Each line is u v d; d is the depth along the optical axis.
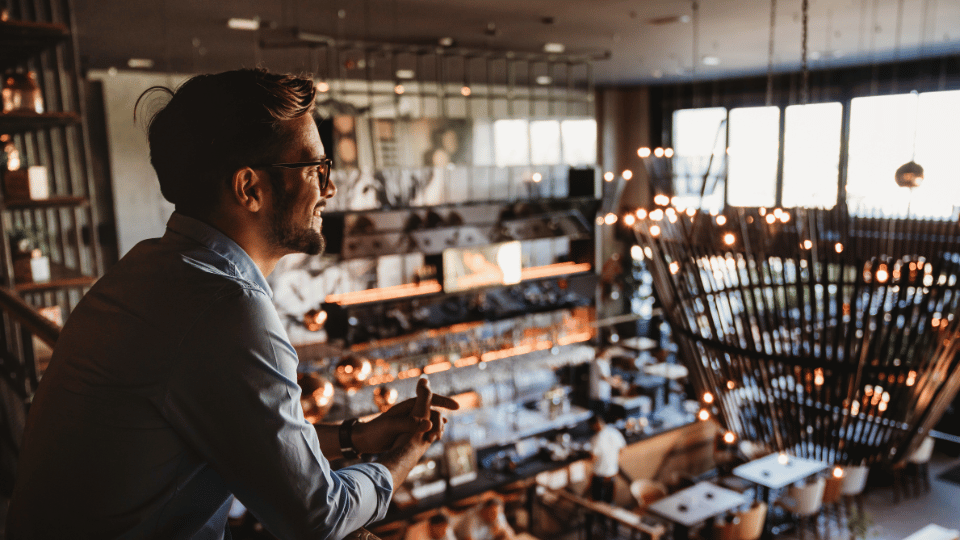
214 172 0.71
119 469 0.64
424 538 5.87
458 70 8.59
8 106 3.21
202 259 0.71
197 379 0.64
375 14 5.49
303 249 0.79
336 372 2.16
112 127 7.55
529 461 7.09
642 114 13.12
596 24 6.15
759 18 5.97
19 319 1.55
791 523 7.85
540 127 8.09
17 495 0.69
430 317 7.44
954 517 7.86
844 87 9.99
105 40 6.08
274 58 7.18
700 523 6.88
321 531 0.67
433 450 6.58
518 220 7.12
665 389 9.55
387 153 6.57
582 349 8.78
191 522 0.70
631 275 12.94
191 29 5.77
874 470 8.76
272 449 0.65
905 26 6.41
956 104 8.75
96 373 0.65
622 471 7.96
